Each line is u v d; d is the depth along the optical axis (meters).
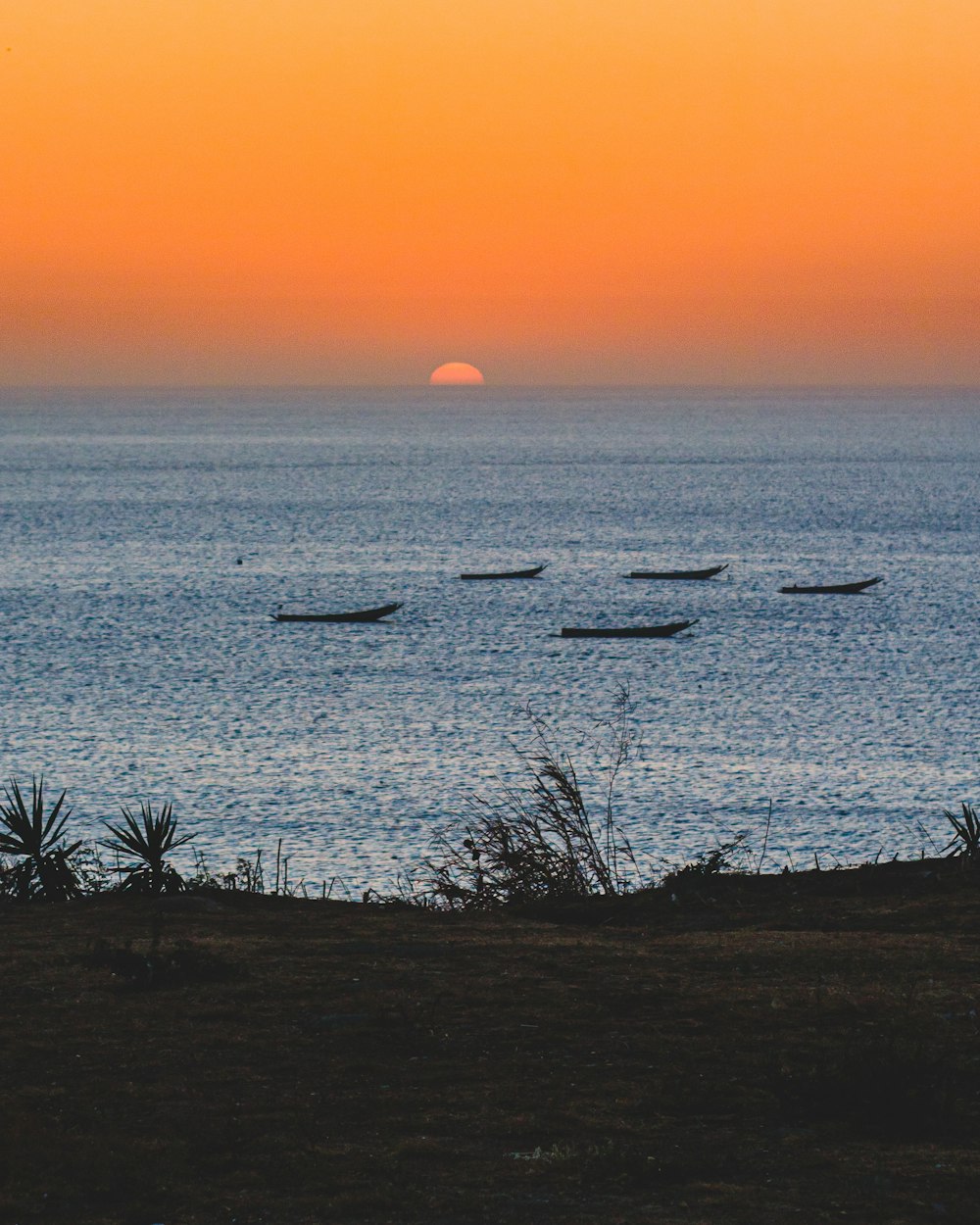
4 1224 22.64
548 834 72.31
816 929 45.09
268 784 181.88
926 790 176.75
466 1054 31.00
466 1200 23.44
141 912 48.69
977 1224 22.48
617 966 38.53
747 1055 30.70
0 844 60.31
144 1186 23.98
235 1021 33.31
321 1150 25.62
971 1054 30.45
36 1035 32.19
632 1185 24.03
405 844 152.25
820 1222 22.47
